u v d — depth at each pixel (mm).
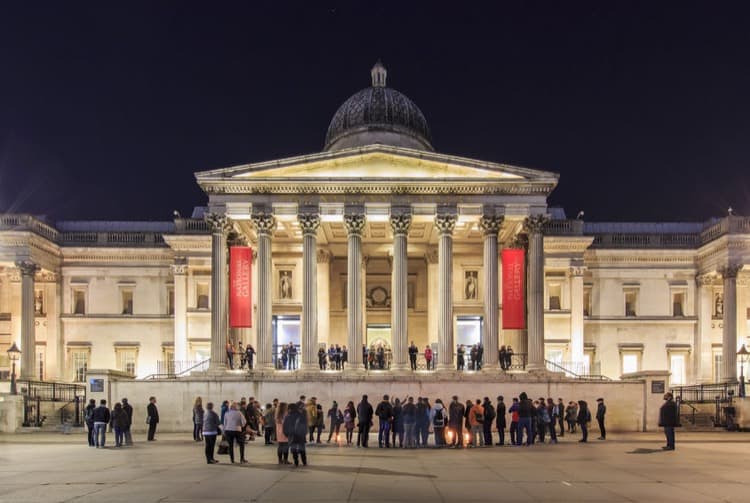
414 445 40906
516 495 23312
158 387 54688
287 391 54625
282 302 70125
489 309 58375
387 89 73000
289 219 60219
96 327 77188
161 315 77125
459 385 54594
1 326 76062
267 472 28625
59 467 30797
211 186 59062
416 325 72500
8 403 54562
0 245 71250
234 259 57719
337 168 59656
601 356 77000
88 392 54562
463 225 63125
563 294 74438
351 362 57500
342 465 31203
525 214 59031
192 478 26812
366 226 65062
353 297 58156
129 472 28781
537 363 57688
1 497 22750
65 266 77750
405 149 59281
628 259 77938
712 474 28531
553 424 43844
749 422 54688
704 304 77188
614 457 35062
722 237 71688
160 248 77375
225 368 57844
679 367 77125
